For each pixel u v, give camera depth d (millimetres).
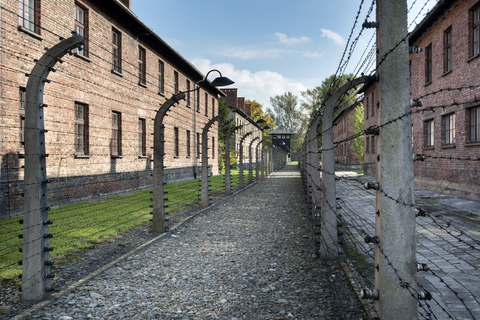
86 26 14734
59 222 9352
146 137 20297
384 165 2363
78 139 14359
